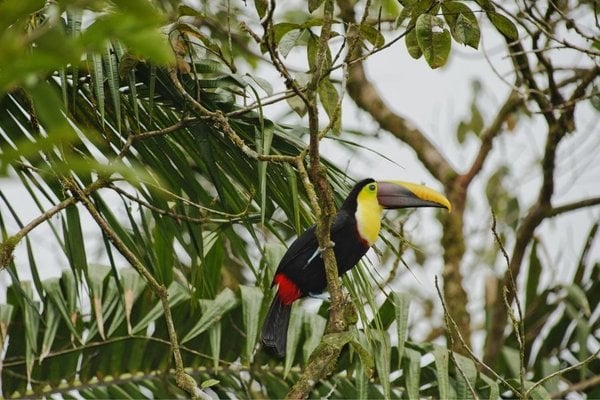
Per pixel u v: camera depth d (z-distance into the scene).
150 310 9.30
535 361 11.28
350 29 8.78
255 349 9.69
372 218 9.15
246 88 8.00
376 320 8.45
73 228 7.82
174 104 8.27
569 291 10.97
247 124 8.19
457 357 9.25
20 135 7.50
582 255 11.41
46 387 9.29
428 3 8.12
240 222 8.30
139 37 2.98
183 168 8.24
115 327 9.16
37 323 8.95
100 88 7.27
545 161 13.16
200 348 9.59
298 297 9.26
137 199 7.86
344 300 7.20
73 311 8.91
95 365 9.35
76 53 2.99
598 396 10.71
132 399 9.39
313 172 7.05
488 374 11.65
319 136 7.21
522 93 12.13
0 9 3.01
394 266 9.12
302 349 9.66
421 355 9.48
